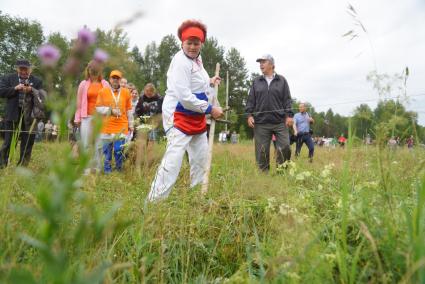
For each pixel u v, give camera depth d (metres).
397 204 1.99
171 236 2.47
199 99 3.83
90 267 1.44
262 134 5.79
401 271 1.56
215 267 2.36
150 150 4.19
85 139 0.69
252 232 2.70
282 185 2.95
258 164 5.41
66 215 0.68
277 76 5.86
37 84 5.46
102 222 0.75
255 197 3.21
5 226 1.62
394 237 1.66
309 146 8.98
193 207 2.96
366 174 2.66
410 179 2.15
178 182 3.99
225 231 2.67
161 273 2.04
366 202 1.94
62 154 0.68
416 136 2.06
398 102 1.93
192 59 3.80
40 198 0.65
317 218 2.43
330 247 1.86
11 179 1.91
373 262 1.70
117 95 5.43
